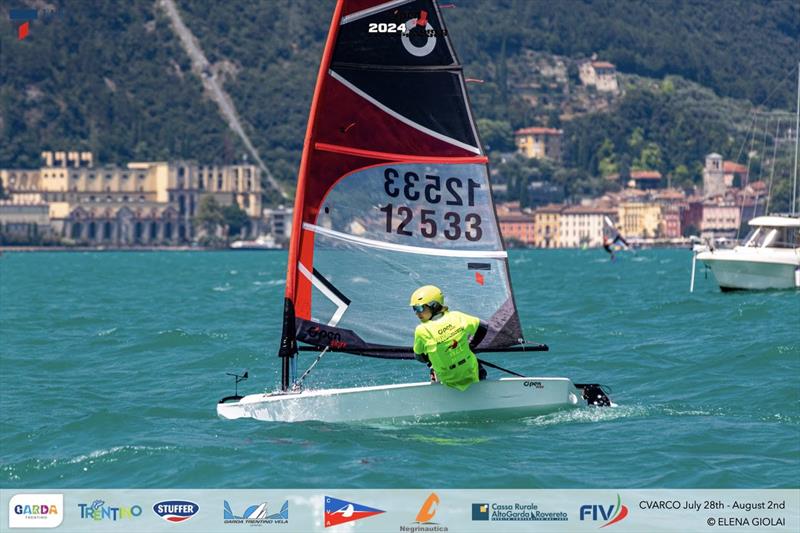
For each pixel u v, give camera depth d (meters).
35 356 103.19
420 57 63.75
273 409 64.38
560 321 135.00
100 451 59.38
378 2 63.16
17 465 57.44
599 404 68.38
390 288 64.38
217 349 106.19
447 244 64.56
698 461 56.03
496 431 61.91
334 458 56.34
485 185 64.56
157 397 78.38
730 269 189.75
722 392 76.94
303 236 63.25
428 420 62.75
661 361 93.31
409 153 64.06
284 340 63.62
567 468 55.00
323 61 63.06
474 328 62.00
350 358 96.06
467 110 64.31
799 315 133.88
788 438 60.69
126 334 122.62
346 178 63.53
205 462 56.12
